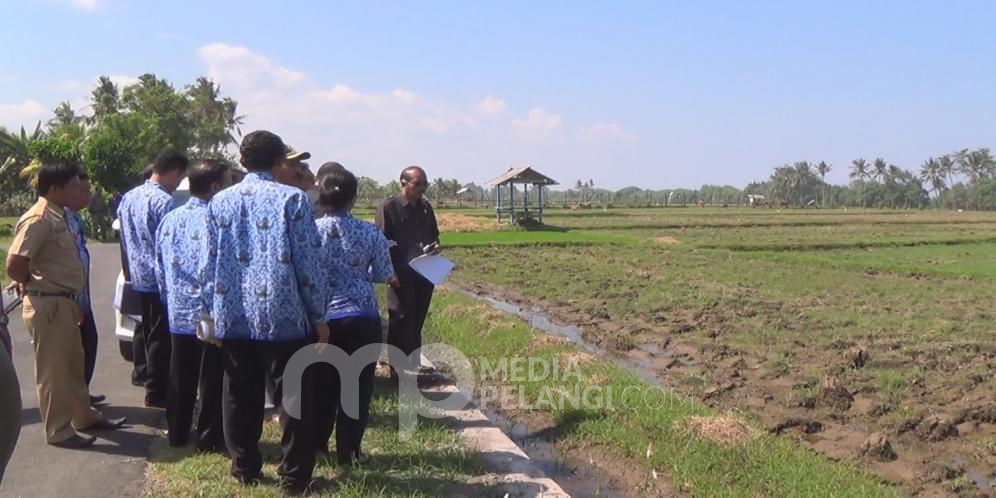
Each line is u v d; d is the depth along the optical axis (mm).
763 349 10117
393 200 7094
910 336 11086
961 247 32219
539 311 13883
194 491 4734
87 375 6250
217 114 63625
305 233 4547
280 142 4805
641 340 10867
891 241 33125
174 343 5469
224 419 4898
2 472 2996
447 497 4816
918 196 126250
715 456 5574
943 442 6496
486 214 60656
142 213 6156
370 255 5312
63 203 5703
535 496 4883
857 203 131375
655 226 45656
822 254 27828
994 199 117500
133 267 6285
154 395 6586
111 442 5750
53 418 5594
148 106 53594
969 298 15609
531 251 27031
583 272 20062
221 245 4629
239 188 4660
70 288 5609
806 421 6809
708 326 11906
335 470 5184
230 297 4617
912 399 7773
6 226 37438
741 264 22344
